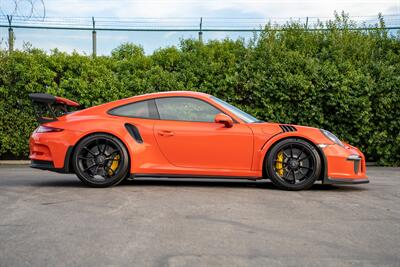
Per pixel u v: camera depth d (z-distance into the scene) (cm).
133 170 668
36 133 691
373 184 771
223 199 588
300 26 1353
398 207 566
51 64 1158
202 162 676
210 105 690
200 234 424
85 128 668
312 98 1144
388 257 371
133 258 358
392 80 1148
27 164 1132
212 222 468
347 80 1139
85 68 1168
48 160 674
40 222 462
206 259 358
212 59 1207
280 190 673
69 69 1175
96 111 688
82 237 412
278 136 673
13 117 1137
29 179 780
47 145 673
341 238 421
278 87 1150
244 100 1178
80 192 629
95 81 1152
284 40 1278
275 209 535
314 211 530
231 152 675
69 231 430
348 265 350
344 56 1248
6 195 606
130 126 675
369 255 375
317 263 353
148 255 365
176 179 789
